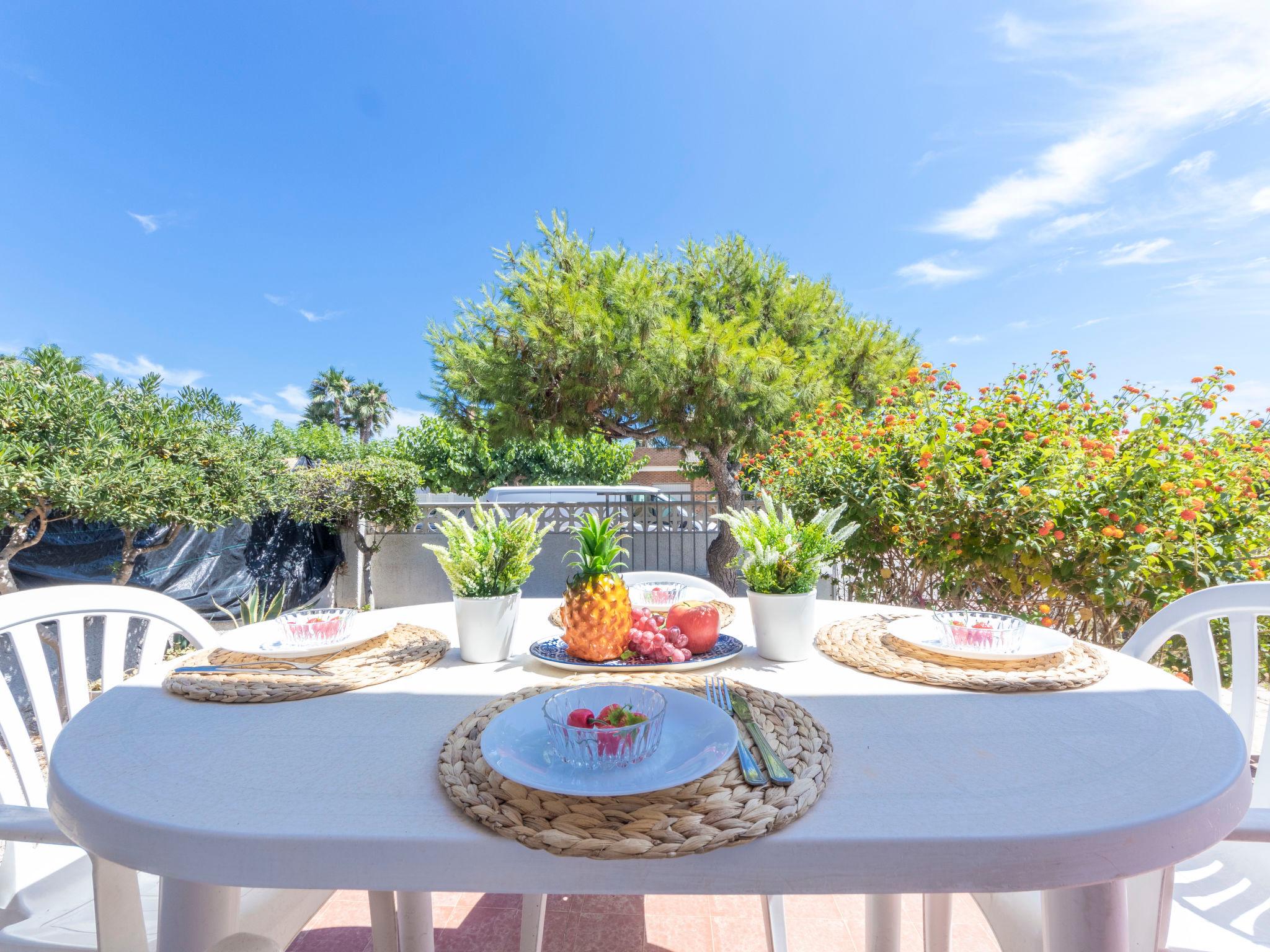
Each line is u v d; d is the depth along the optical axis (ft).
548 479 69.92
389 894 4.95
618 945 6.20
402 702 3.65
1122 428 10.95
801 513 13.28
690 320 27.63
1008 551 9.23
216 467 17.08
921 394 12.46
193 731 3.20
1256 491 9.82
